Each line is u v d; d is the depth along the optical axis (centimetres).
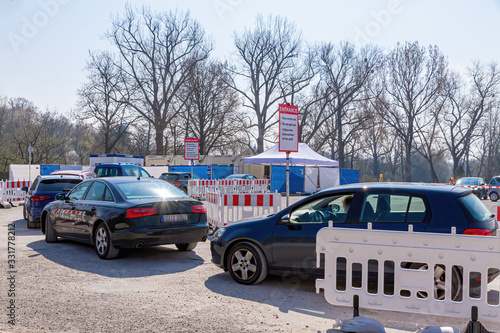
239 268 603
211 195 1248
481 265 361
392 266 493
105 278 622
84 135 5622
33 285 577
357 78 5450
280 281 616
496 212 873
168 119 5444
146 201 737
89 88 5134
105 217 745
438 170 9225
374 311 487
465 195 514
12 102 5081
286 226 577
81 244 914
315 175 3244
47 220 928
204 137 5325
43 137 4950
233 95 5497
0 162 4694
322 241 407
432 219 501
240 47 5616
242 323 435
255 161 2230
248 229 600
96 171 1997
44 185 1184
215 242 629
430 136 5869
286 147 1091
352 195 556
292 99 5781
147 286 579
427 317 468
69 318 444
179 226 752
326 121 6425
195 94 5309
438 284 461
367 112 5772
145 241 716
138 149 5538
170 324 429
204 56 5331
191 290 562
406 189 529
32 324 424
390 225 518
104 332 405
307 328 425
